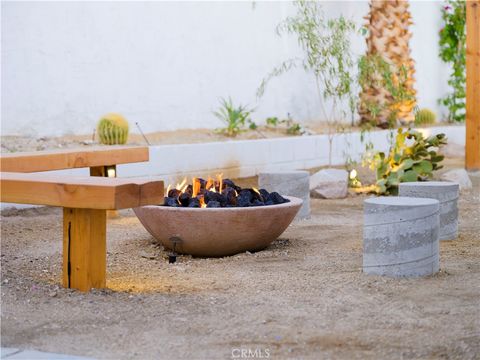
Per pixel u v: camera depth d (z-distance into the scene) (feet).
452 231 25.44
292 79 44.47
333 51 36.70
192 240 23.06
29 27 33.40
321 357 16.47
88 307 18.86
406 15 43.21
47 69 34.06
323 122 46.24
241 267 22.26
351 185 35.53
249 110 42.01
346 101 46.70
